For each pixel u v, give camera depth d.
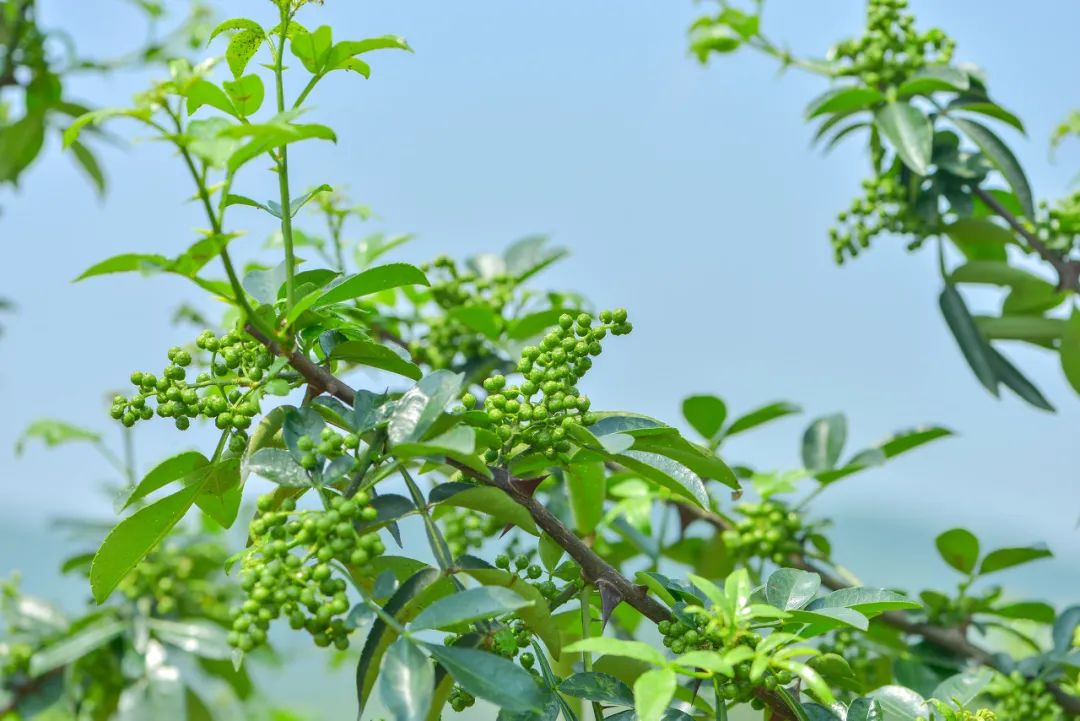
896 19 1.75
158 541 1.47
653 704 1.38
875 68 1.75
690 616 1.45
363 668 1.41
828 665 1.48
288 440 1.43
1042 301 1.76
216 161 1.39
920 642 1.67
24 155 1.98
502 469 1.45
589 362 1.46
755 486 1.72
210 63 1.40
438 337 1.78
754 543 1.71
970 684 1.52
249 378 1.45
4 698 1.74
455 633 1.44
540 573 1.48
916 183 1.75
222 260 1.42
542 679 1.44
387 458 1.43
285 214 1.45
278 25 1.44
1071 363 1.77
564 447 1.46
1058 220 1.76
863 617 1.43
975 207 1.80
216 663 1.78
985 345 1.77
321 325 1.47
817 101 1.74
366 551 1.41
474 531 1.70
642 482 1.72
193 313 1.84
